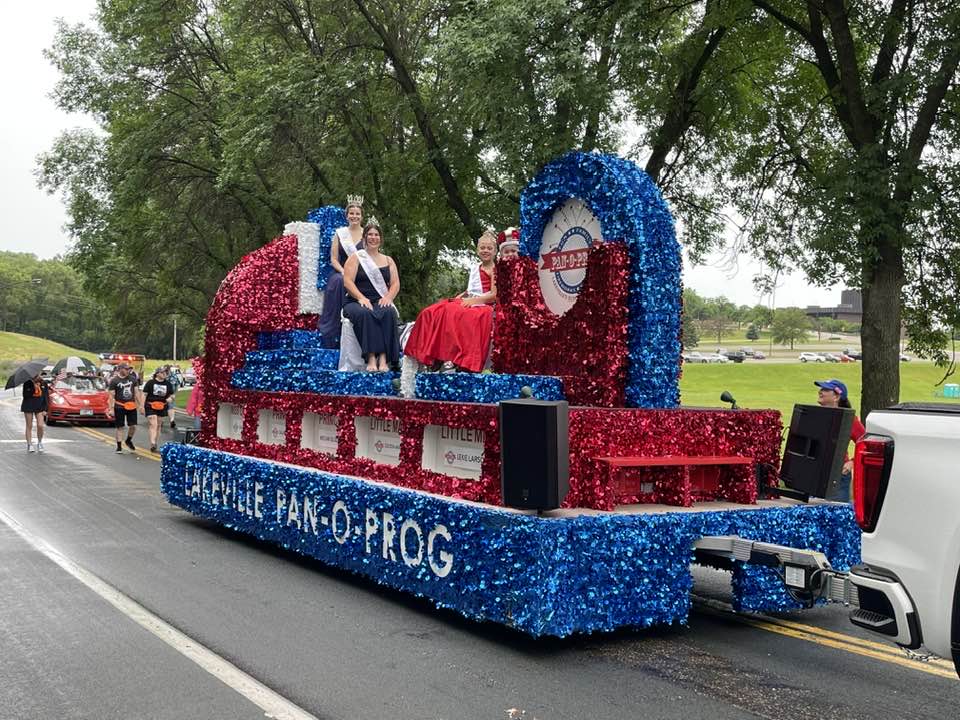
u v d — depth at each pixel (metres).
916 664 5.62
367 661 5.43
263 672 5.20
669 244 6.80
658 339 6.65
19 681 5.00
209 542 9.29
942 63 13.40
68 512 11.02
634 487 6.36
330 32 21.36
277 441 9.46
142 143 25.44
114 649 5.59
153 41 25.56
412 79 21.22
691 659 5.62
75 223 32.03
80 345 156.38
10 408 37.00
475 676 5.18
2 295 149.12
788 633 6.33
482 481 6.24
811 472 6.43
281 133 20.66
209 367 10.66
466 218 20.72
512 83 15.66
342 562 7.35
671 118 18.42
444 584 6.13
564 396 6.88
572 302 7.16
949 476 3.91
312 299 10.81
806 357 81.50
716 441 6.57
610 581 5.66
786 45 17.69
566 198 7.26
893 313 14.38
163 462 11.06
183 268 30.92
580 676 5.21
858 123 14.45
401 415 7.18
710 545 5.90
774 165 18.48
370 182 21.28
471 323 8.02
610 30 15.13
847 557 6.50
